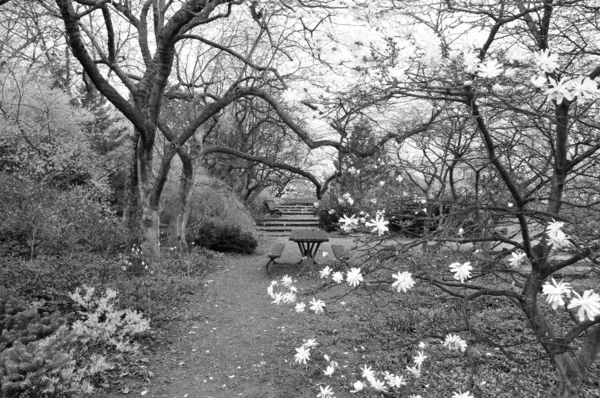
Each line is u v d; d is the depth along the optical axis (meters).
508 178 2.27
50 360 3.21
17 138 9.68
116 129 13.61
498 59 1.89
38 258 5.84
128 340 4.47
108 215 10.41
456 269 1.81
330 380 4.00
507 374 3.68
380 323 4.84
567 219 2.02
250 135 16.44
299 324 5.61
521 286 2.46
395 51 1.82
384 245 2.28
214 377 4.23
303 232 10.03
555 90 1.48
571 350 2.18
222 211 13.25
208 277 8.73
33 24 7.76
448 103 2.48
